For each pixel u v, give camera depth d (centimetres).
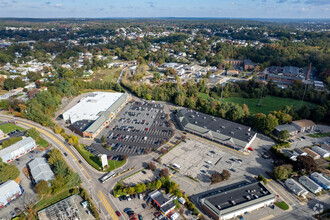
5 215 9100
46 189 9775
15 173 10981
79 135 15525
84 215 9062
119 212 9194
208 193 10262
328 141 14400
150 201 9762
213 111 17938
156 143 14412
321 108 16838
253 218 8956
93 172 11712
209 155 13062
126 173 11581
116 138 15025
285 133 13738
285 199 9925
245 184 10712
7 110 19538
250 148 13625
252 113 18912
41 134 15550
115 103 19912
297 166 11312
